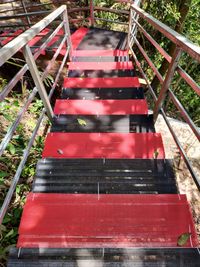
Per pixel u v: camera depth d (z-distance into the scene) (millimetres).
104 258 1461
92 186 2008
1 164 2732
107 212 1764
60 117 2861
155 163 2162
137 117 2816
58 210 1776
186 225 1690
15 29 5711
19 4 7266
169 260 1450
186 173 3006
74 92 3416
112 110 3035
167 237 1634
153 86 6195
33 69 2148
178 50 2018
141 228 1681
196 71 6234
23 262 1457
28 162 2846
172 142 3348
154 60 6723
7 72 4723
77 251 1487
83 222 1711
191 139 3416
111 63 4238
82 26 6332
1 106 3289
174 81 6473
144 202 1815
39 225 1694
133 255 1471
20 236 1643
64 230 1673
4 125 3180
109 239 1630
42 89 2410
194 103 6578
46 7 7383
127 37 5062
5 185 2531
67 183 2031
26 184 2643
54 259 1465
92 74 3908
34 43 4840
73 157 2344
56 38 5105
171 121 3654
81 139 2484
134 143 2434
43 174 2104
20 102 3873
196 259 1451
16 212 2316
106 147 2406
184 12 4957
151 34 6316
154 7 5891
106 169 2127
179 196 1847
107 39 5262
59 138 2496
